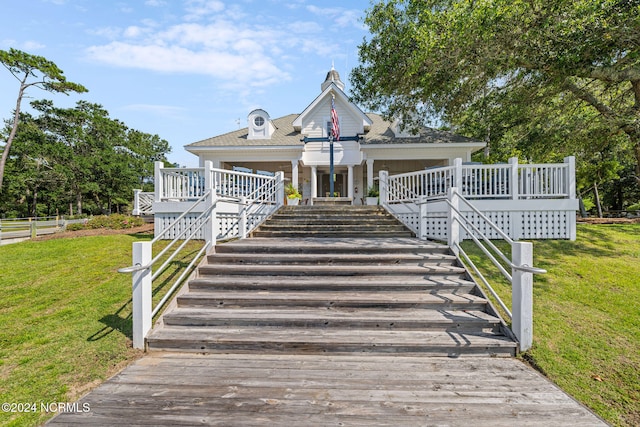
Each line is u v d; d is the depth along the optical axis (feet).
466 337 12.87
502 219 25.96
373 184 46.16
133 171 127.34
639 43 22.68
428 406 9.02
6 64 81.87
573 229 25.68
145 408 8.98
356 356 12.26
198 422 8.38
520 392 9.78
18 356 12.28
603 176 51.42
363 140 49.55
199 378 10.58
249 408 8.95
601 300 15.93
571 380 10.67
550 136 35.37
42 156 110.01
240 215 24.57
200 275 17.90
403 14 32.04
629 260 20.93
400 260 18.92
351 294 15.89
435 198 26.43
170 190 28.71
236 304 15.31
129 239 29.43
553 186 26.08
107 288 18.26
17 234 41.83
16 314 15.60
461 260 18.72
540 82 29.76
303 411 8.80
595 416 8.71
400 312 14.65
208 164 25.67
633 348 12.21
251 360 11.91
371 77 35.78
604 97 36.04
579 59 22.85
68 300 17.01
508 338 12.78
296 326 13.83
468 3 24.93
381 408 8.93
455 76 28.71
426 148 48.39
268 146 48.08
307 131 51.93
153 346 12.81
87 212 143.64
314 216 29.58
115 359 12.09
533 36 23.68
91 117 123.65
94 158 115.34
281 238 24.91
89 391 10.08
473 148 48.29
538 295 16.60
